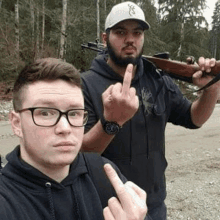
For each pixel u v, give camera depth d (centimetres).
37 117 79
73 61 1473
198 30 1941
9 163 83
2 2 2048
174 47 1947
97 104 163
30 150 80
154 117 175
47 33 1819
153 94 178
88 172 96
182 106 198
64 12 1190
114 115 127
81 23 1477
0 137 639
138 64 177
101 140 136
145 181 170
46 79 80
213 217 308
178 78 195
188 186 385
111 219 69
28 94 79
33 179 80
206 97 187
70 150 80
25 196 78
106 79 171
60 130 78
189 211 319
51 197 81
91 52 1459
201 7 1931
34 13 1809
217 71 179
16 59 1278
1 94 1180
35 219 76
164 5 2048
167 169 454
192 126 203
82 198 88
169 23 1988
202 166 468
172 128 784
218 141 639
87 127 158
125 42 164
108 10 1736
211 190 373
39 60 84
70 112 81
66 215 82
